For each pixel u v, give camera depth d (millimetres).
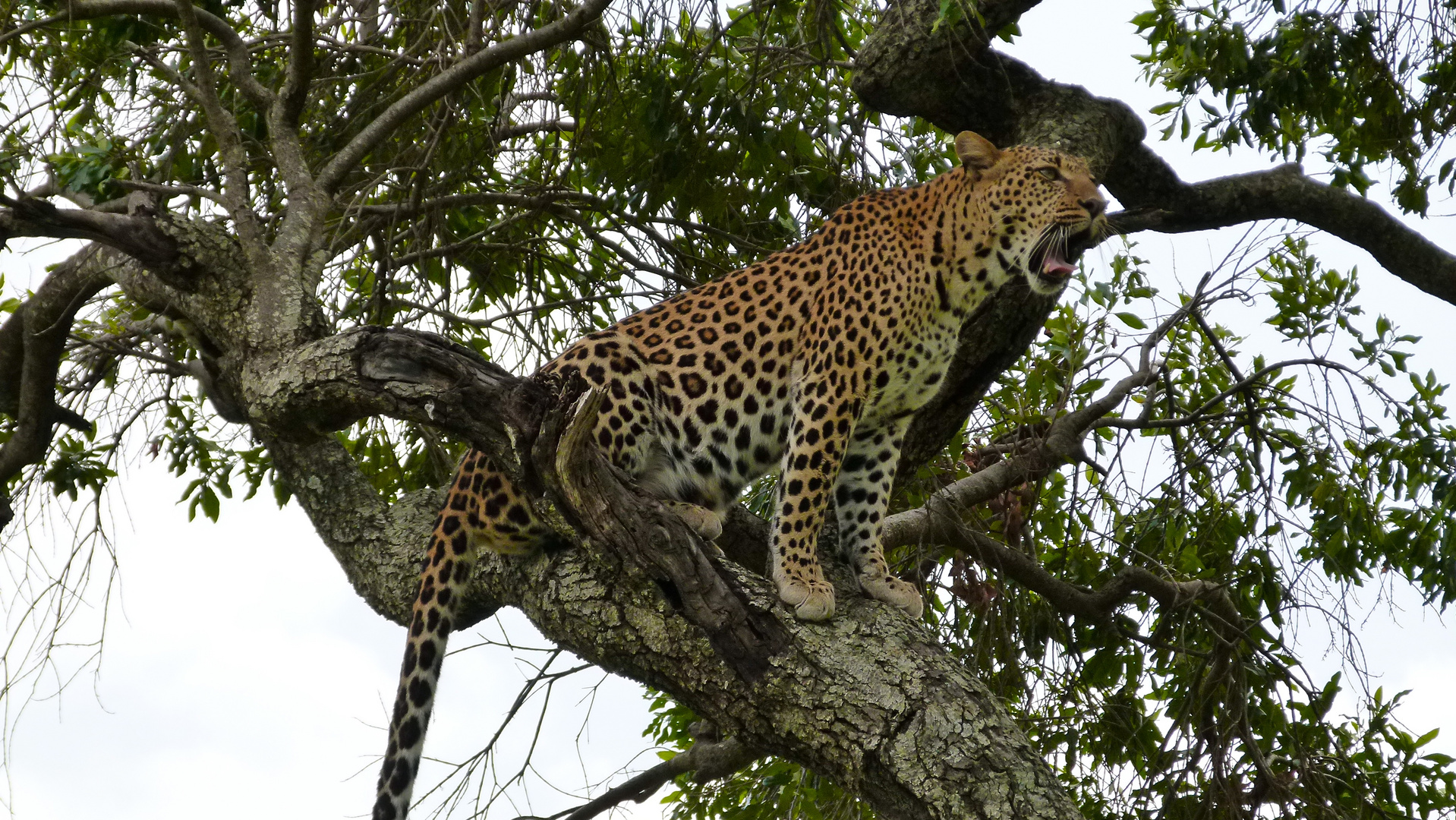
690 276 12484
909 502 12195
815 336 9164
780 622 7559
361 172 11938
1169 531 10773
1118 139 11555
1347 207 12844
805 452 8859
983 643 10719
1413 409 11258
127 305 12164
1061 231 9422
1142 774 10469
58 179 9430
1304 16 11922
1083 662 11680
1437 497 10781
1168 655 11648
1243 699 10539
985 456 11930
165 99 10688
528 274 12500
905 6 11352
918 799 6871
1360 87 12445
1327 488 10844
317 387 7828
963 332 10094
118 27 9734
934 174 12688
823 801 10719
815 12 11664
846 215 9539
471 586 8695
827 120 12055
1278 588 10648
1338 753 11062
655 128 11094
